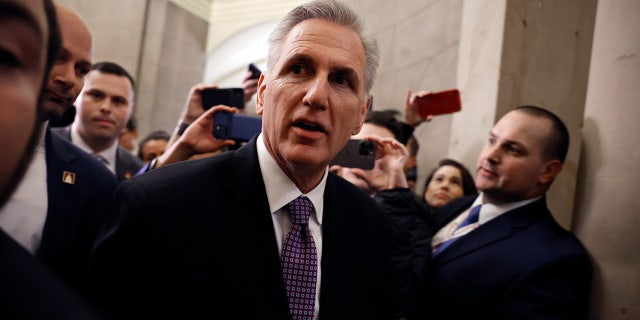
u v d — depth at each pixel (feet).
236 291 2.89
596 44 5.34
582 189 5.25
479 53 8.41
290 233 3.21
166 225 2.87
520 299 4.35
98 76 6.85
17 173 0.93
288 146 3.07
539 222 5.01
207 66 27.99
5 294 0.76
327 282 3.27
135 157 8.23
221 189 3.21
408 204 5.09
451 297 4.76
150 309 2.82
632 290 4.43
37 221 3.70
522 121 5.17
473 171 8.14
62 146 4.21
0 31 0.86
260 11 25.38
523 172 5.05
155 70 23.27
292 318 3.02
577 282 4.47
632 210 4.57
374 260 3.72
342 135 3.27
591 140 5.22
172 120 24.35
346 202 3.84
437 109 6.77
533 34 7.70
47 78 1.01
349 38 3.21
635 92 4.74
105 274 2.82
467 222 5.44
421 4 12.68
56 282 0.84
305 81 3.13
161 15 23.72
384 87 14.08
